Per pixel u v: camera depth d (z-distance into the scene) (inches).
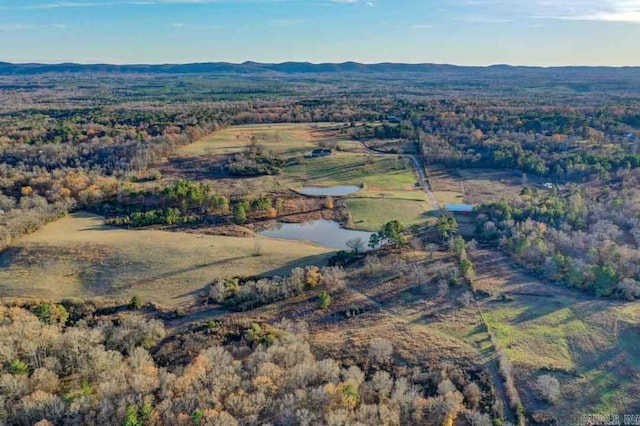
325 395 2497.5
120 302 3641.7
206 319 3467.0
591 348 3152.1
